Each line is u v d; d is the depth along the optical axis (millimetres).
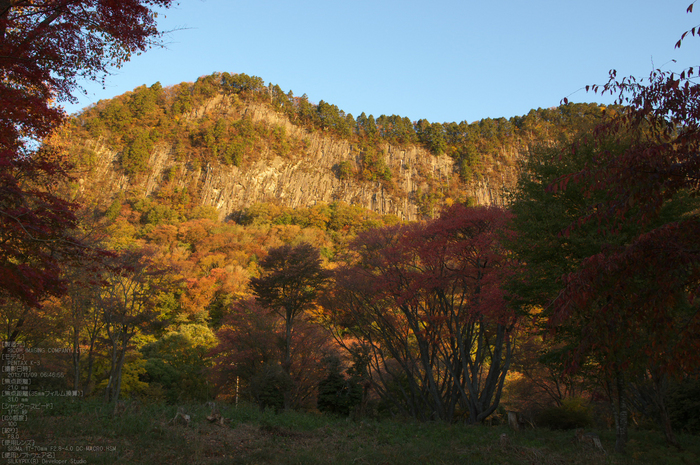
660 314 6766
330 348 30406
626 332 7309
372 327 27219
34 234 7660
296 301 27891
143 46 7789
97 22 7355
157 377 34469
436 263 21734
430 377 22406
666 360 6871
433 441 12430
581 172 7234
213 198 158000
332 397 23969
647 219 7020
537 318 14609
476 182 188250
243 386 30688
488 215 20531
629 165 6633
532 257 13898
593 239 11758
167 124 174500
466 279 20875
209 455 8602
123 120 164875
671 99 6371
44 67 7461
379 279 23359
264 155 177500
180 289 48250
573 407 24469
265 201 166625
